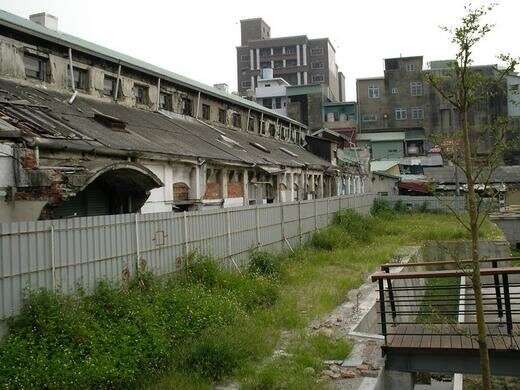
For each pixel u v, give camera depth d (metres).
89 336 7.23
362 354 8.41
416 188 44.66
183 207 16.48
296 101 60.84
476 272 5.39
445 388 10.59
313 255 18.64
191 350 7.77
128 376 6.75
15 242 7.30
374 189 45.53
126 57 22.77
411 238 24.77
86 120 14.71
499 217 31.52
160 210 14.88
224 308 9.75
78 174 10.06
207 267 11.83
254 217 16.03
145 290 9.80
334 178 35.41
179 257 11.56
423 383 10.94
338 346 8.65
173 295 9.49
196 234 12.35
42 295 7.46
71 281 8.36
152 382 6.96
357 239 23.41
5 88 14.41
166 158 14.91
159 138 16.77
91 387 6.42
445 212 36.97
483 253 23.36
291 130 39.06
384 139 57.53
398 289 8.32
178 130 20.38
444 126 58.59
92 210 12.38
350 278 14.66
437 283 19.94
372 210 34.53
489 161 5.45
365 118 60.56
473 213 5.35
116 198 13.00
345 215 25.28
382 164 51.06
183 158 15.78
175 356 7.69
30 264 7.53
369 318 11.38
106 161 11.23
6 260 7.11
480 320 5.39
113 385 6.66
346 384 7.29
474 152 5.75
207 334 8.46
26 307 7.31
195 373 7.28
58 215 11.22
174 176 15.95
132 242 9.98
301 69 86.44
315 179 31.39
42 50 16.92
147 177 12.05
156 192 14.73
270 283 12.77
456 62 5.14
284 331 9.76
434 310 7.92
